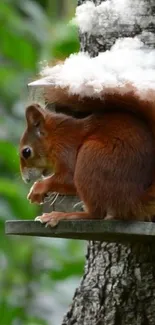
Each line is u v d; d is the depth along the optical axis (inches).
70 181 325.1
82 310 369.7
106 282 366.3
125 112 321.1
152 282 359.3
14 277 530.6
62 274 515.8
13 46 581.6
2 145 524.4
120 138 314.8
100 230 313.3
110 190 313.3
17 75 582.2
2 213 514.6
